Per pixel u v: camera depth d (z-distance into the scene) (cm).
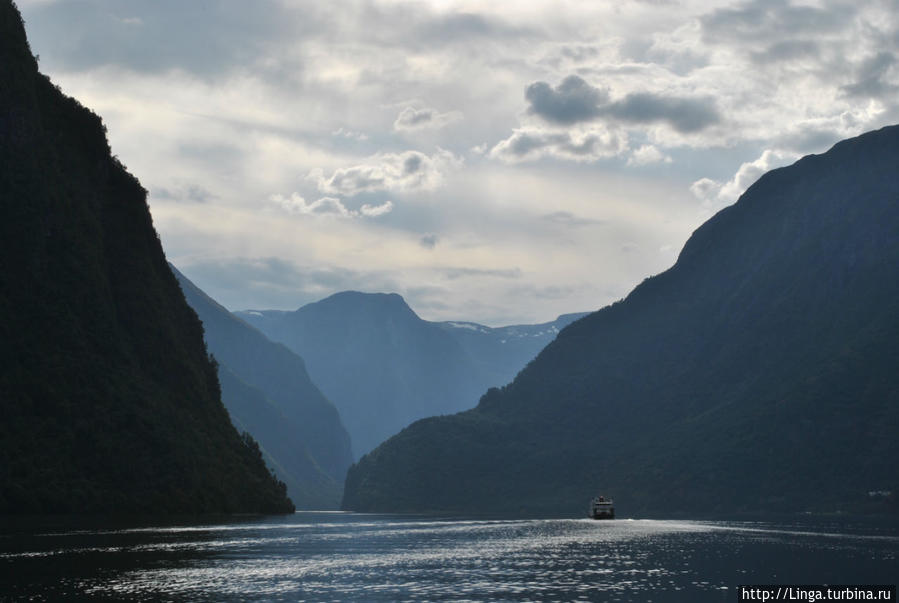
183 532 15788
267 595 9169
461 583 10206
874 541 16250
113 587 9262
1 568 10219
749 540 16625
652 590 9744
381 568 11519
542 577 10738
